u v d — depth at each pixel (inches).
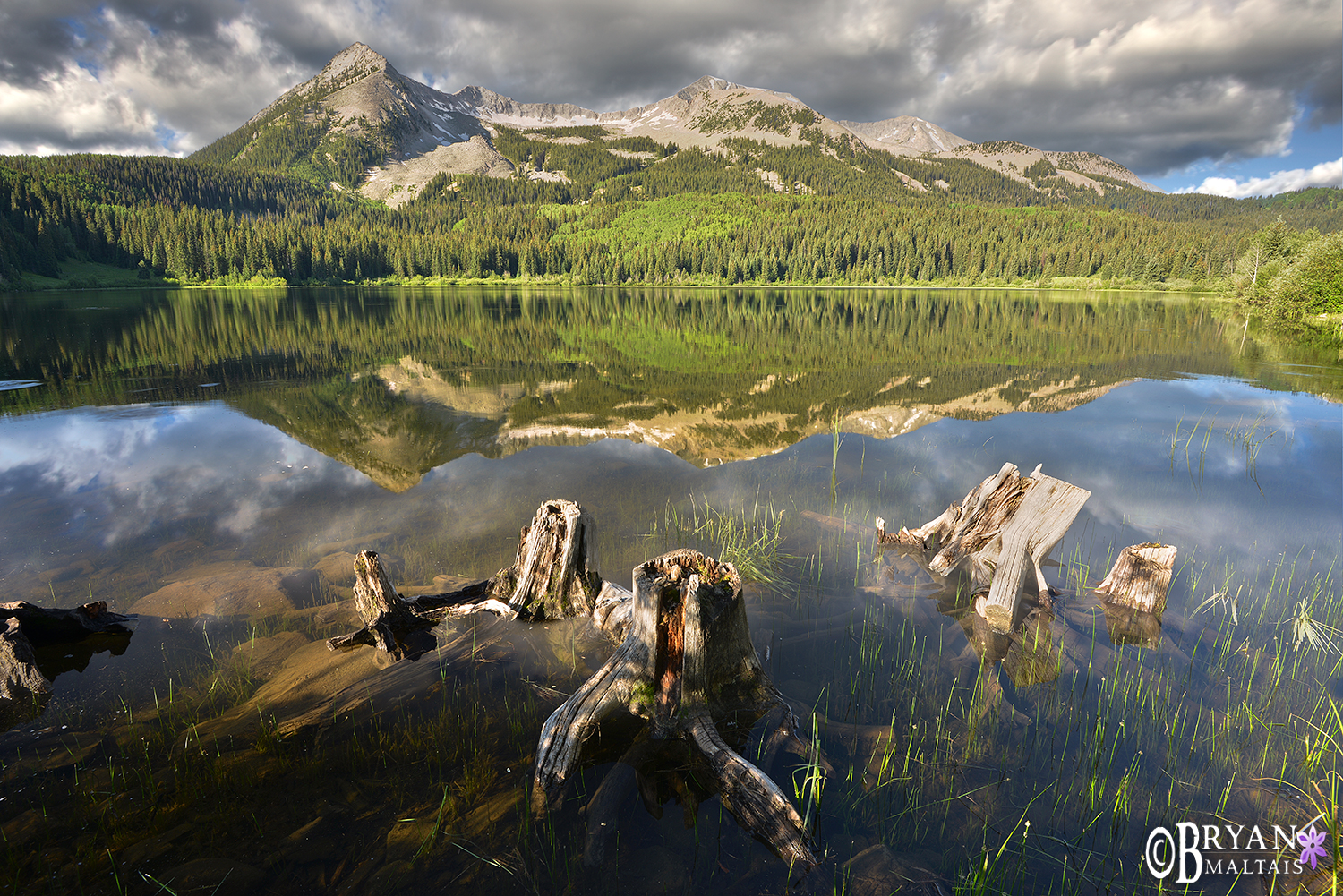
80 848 117.0
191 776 134.6
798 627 198.7
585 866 114.1
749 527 275.3
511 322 1466.5
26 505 305.0
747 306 2183.8
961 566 233.0
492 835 120.6
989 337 1109.7
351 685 164.9
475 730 149.5
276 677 171.2
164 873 111.6
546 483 336.2
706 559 161.0
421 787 132.3
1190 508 297.3
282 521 284.5
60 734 148.9
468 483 335.9
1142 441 414.0
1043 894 109.1
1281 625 195.2
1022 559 203.3
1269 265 2047.2
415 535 269.0
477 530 273.9
